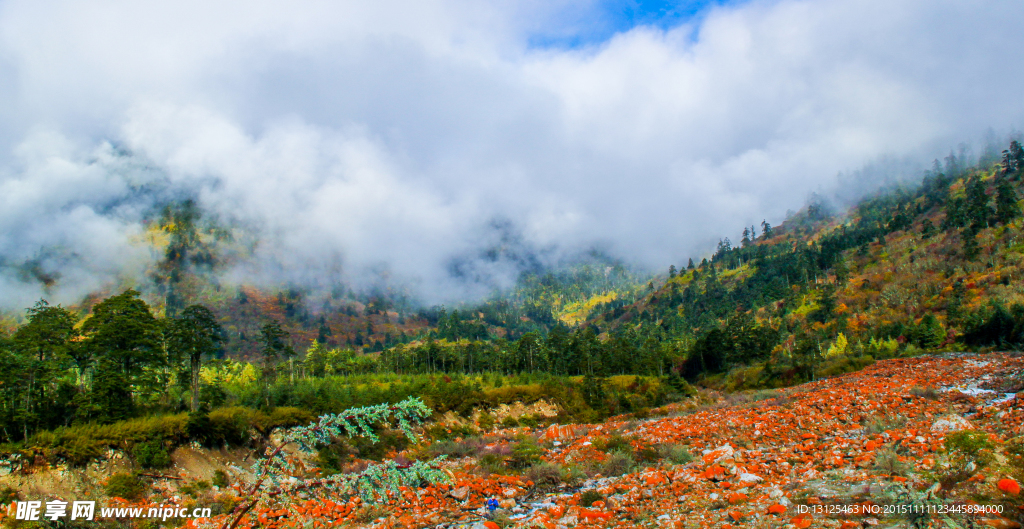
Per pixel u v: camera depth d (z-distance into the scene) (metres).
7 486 21.09
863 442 16.95
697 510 11.74
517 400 59.38
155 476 24.77
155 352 35.81
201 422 28.69
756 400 43.84
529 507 14.78
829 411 25.14
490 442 33.12
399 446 35.03
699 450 21.34
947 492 9.88
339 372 101.25
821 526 9.43
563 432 36.59
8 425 28.17
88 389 34.97
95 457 23.95
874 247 195.50
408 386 55.75
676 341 148.12
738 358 103.25
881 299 139.62
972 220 162.75
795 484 12.67
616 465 19.19
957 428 16.59
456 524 13.70
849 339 119.56
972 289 115.12
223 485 26.23
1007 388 26.27
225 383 62.22
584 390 66.56
